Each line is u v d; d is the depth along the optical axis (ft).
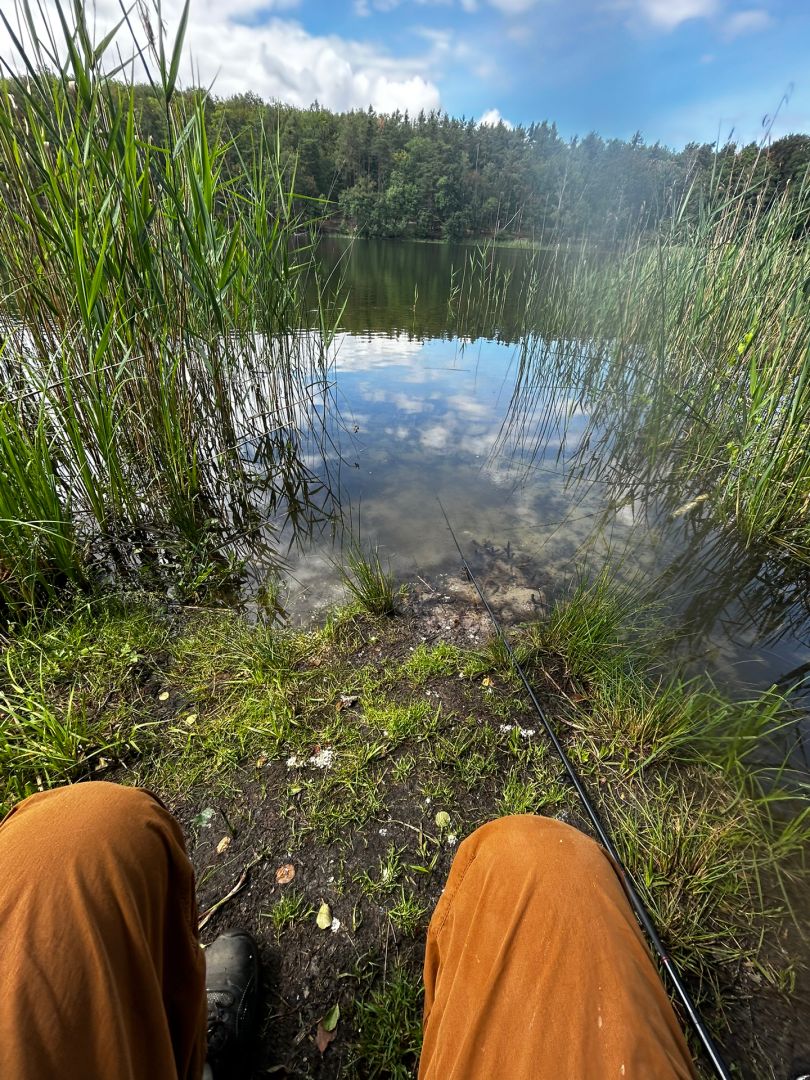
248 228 10.50
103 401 7.75
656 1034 1.53
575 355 16.93
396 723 5.15
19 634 6.17
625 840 4.21
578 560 8.32
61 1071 1.37
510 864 2.05
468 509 9.95
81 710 5.11
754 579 8.18
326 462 12.00
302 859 4.03
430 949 2.46
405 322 25.77
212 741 4.96
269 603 7.23
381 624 6.70
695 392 12.25
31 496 6.63
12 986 1.42
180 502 8.89
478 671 5.90
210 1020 2.86
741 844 4.17
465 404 15.92
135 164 7.15
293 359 14.70
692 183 12.00
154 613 6.86
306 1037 3.08
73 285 7.55
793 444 8.91
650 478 11.58
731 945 3.52
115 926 1.65
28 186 6.73
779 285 10.83
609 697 5.51
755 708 5.35
